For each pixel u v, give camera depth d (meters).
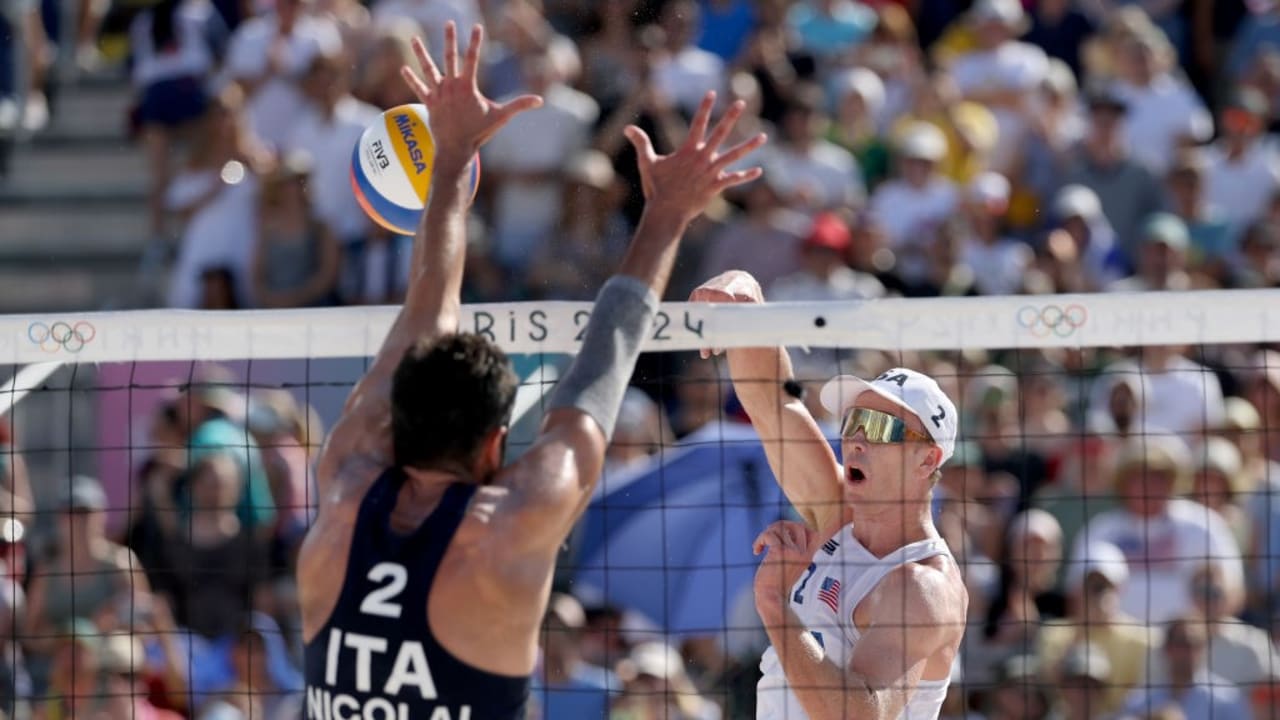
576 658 24.70
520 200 34.50
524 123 34.91
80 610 27.17
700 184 12.26
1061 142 37.59
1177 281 33.62
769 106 38.66
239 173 35.53
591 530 26.00
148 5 44.69
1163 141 38.59
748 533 25.25
